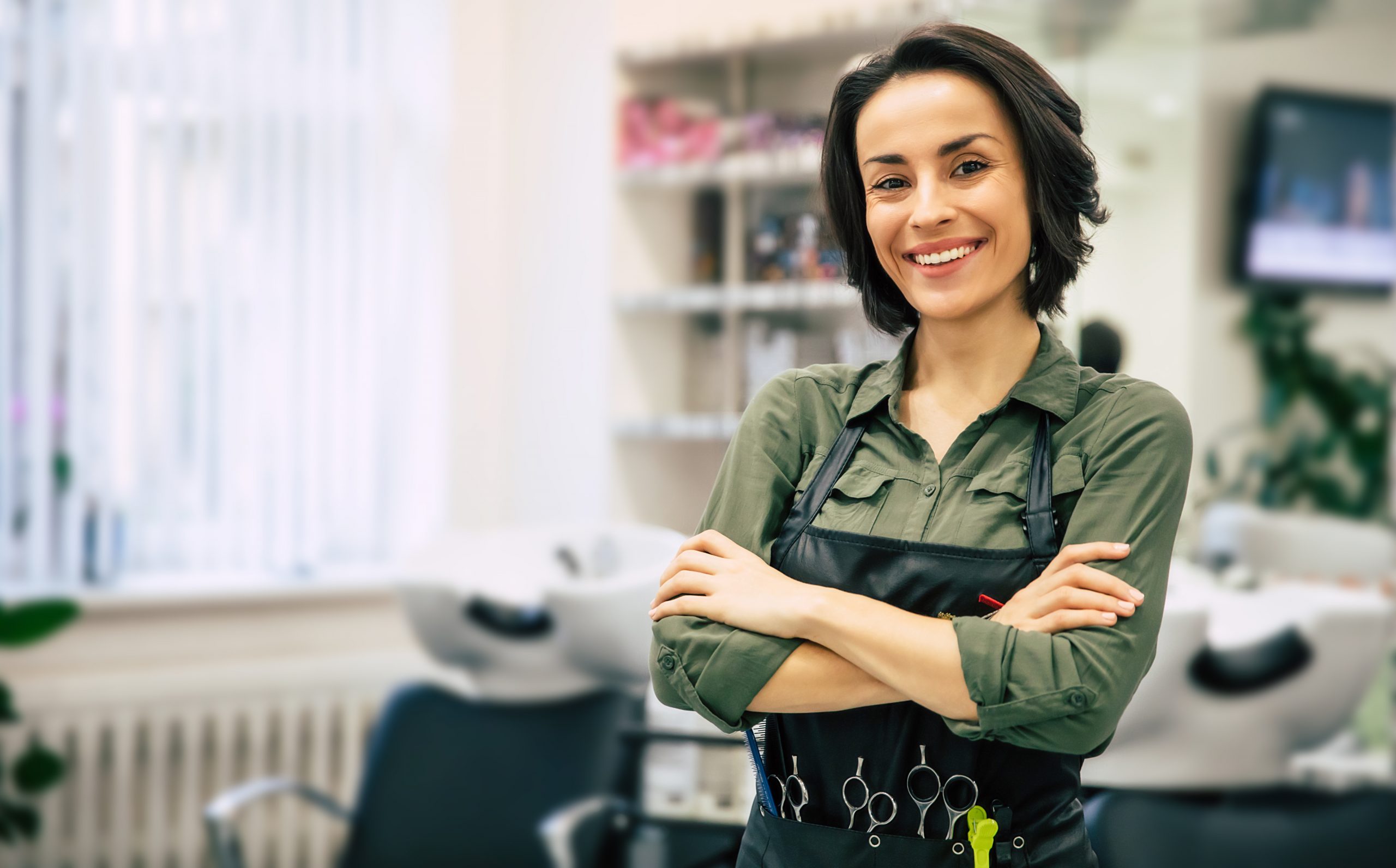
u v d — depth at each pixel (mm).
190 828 3273
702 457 3439
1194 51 1808
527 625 2455
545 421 3881
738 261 3291
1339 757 1648
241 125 3547
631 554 2480
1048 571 1142
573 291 3797
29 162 3309
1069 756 1167
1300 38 1713
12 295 3295
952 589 1168
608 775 2359
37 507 3309
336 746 3529
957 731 1105
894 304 1339
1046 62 1917
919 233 1188
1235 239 1781
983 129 1172
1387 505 1661
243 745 3416
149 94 3432
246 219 3555
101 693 3191
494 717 2602
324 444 3662
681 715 2289
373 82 3727
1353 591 1652
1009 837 1138
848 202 1311
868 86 1255
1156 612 1123
